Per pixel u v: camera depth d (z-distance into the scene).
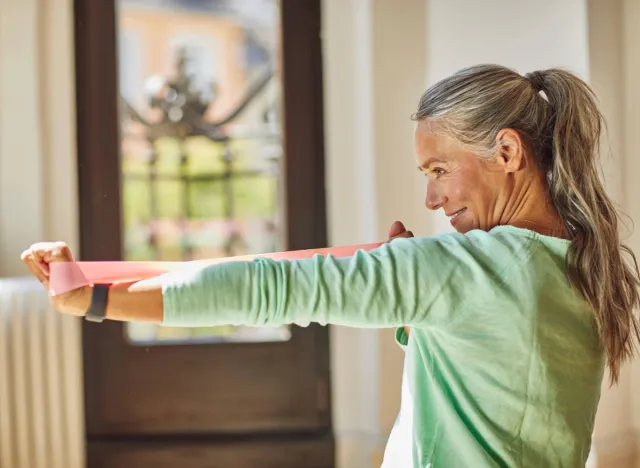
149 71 2.82
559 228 0.93
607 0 2.18
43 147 2.64
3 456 2.45
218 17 2.88
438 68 2.59
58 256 0.83
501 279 0.85
